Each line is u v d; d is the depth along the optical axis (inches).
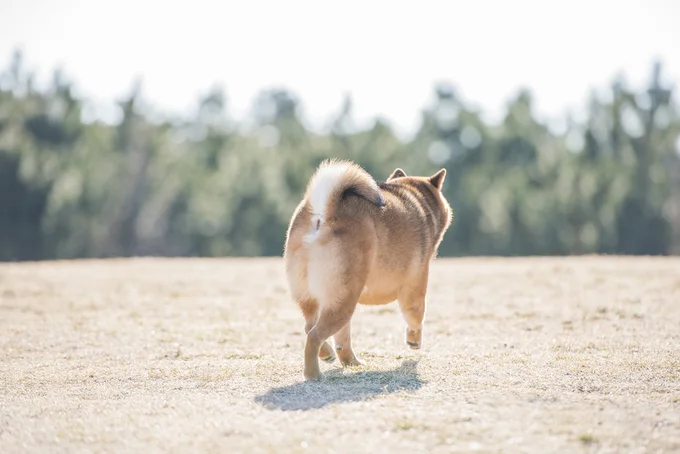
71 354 433.1
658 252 2736.2
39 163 2596.0
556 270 811.4
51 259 2593.5
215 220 2637.8
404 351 424.5
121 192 2738.7
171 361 407.8
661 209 2738.7
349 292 344.2
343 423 276.7
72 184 2532.0
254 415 290.8
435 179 436.8
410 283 385.4
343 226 343.3
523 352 413.7
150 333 495.2
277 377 358.6
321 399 312.0
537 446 253.1
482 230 2608.3
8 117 2714.1
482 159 2827.3
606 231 2689.5
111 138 2778.1
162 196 2773.1
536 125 2869.1
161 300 642.8
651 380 339.3
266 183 2677.2
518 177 2699.3
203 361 406.0
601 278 737.0
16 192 2564.0
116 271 861.2
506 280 743.7
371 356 412.5
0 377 374.0
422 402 303.6
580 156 2790.4
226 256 2645.2
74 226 2586.1
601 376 346.3
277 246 2659.9
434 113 2920.8
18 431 279.0
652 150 2815.0
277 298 652.7
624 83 2839.6
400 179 433.1
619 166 2738.7
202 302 631.8
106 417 294.4
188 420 286.8
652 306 573.6
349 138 2886.3
